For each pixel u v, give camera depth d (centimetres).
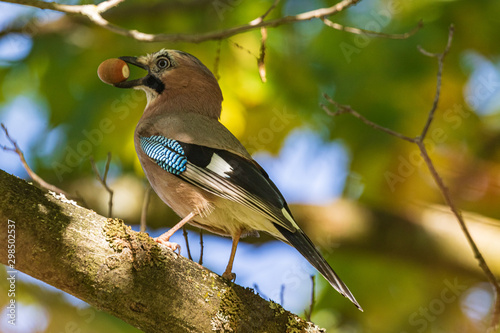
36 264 512
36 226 510
